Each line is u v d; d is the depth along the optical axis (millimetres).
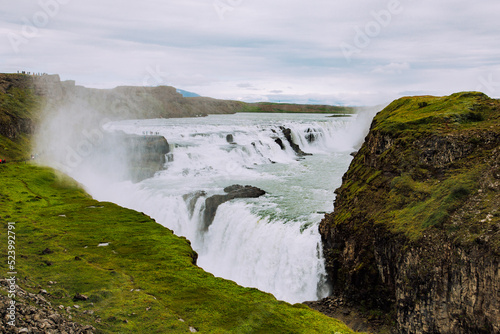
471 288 37750
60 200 71062
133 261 45375
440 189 46406
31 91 151250
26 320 25641
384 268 46500
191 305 35938
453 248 39625
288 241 57438
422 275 41062
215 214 68875
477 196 43031
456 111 57219
